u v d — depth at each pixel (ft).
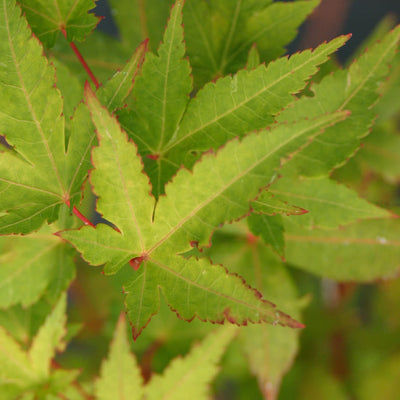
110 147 0.84
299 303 1.06
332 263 1.06
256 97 0.88
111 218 0.85
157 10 1.07
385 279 1.05
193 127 0.90
